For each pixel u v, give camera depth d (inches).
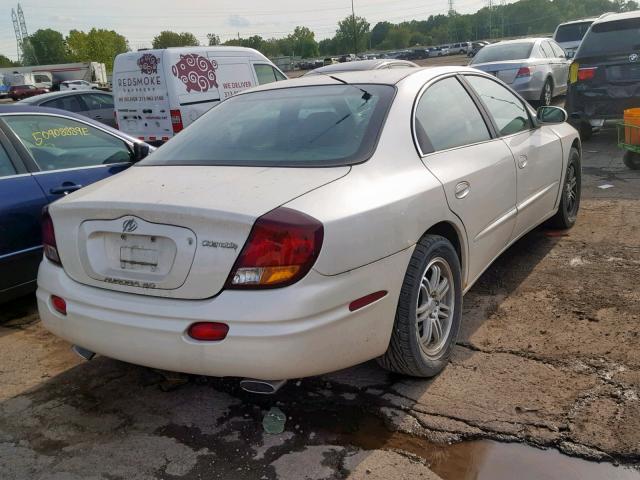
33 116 178.5
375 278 103.5
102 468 102.8
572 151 205.6
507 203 154.3
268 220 93.1
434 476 96.4
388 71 146.0
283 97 140.5
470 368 126.2
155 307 99.2
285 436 108.7
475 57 512.7
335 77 145.3
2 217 159.8
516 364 126.3
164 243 99.6
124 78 401.7
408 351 113.6
